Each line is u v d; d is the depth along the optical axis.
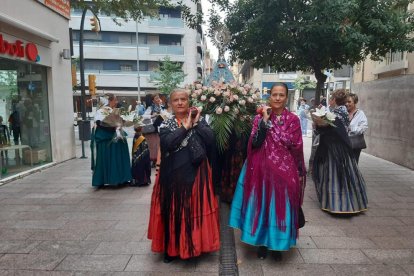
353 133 5.12
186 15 6.99
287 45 6.31
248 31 6.39
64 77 9.16
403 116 7.98
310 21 5.57
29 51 7.24
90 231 4.09
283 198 3.23
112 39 38.47
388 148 8.75
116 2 9.84
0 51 6.32
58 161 8.73
